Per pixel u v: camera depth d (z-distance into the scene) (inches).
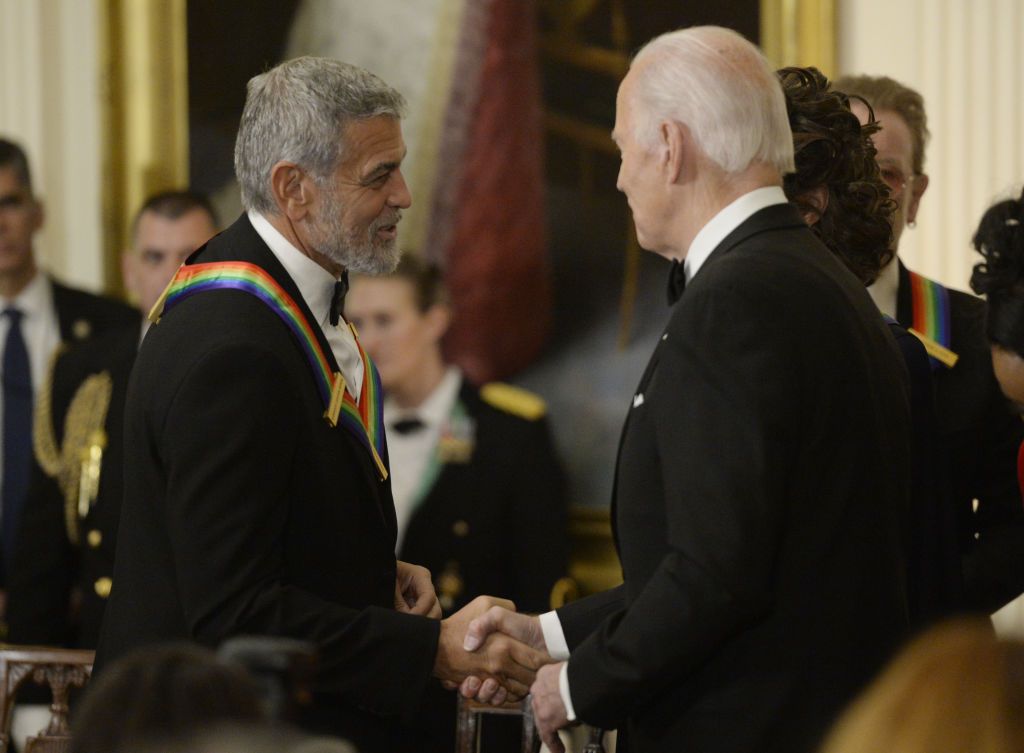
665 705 289.7
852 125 327.6
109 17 657.6
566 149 665.0
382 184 326.6
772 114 294.5
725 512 268.2
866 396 285.7
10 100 665.6
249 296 313.3
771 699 278.5
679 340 280.5
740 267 282.2
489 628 323.0
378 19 665.6
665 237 302.4
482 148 666.8
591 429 661.3
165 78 658.2
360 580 323.9
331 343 333.7
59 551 528.7
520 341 662.5
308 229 324.8
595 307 664.4
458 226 666.8
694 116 292.2
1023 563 377.4
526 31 665.0
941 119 657.6
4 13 664.4
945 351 385.7
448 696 427.5
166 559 307.6
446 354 661.9
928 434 334.0
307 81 323.0
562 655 327.0
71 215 668.7
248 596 294.7
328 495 315.0
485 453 621.0
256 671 183.8
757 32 658.2
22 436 613.9
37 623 528.4
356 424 325.7
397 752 333.7
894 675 153.6
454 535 604.1
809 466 278.2
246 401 298.5
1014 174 654.5
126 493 317.7
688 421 274.7
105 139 657.6
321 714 312.5
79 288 644.7
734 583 267.4
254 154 325.1
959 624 157.8
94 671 314.5
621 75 661.9
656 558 286.7
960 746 146.3
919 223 657.6
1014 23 653.9
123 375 529.7
